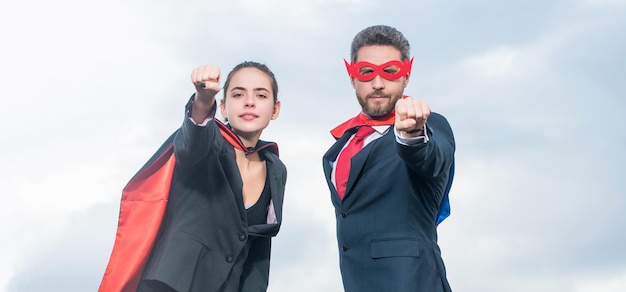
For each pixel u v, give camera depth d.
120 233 4.37
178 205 4.38
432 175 3.98
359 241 4.33
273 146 4.75
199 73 3.90
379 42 4.52
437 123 4.45
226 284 4.40
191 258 4.24
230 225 4.36
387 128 4.49
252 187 4.57
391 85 4.47
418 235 4.27
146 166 4.41
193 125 4.04
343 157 4.54
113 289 4.26
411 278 4.14
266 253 4.67
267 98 4.60
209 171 4.33
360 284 4.27
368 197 4.34
